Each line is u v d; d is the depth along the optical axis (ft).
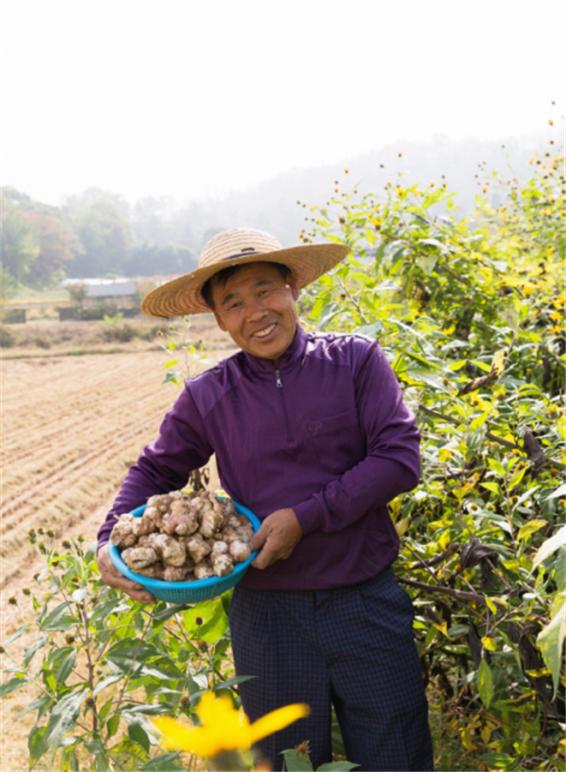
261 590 5.74
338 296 9.46
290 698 5.67
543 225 14.48
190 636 7.05
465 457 6.92
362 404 5.67
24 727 11.37
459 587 7.14
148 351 97.55
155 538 5.28
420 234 10.16
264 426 5.64
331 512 5.36
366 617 5.60
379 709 5.57
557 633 4.21
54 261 430.61
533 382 9.57
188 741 1.17
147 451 6.30
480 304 10.53
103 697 9.58
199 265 5.93
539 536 6.78
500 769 6.25
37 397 57.98
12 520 27.50
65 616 6.12
